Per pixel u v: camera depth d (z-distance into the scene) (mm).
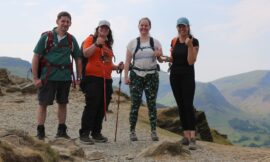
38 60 10195
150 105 11734
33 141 7504
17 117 15914
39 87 10242
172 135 15023
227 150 10656
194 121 10750
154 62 11500
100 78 11102
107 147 10656
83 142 10961
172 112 20641
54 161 7496
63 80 10320
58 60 10219
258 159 9414
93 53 11047
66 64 10328
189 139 10711
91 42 11016
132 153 9836
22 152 6723
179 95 10883
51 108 18656
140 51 11352
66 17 10195
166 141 9523
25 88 22859
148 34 11508
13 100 20219
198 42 10758
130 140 11844
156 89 11672
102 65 11102
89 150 10086
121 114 18500
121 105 21703
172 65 10867
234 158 9555
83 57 11062
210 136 21172
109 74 11336
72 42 10430
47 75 10148
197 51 10703
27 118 15867
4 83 25484
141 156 9305
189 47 10344
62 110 10656
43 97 10227
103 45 11133
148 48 11367
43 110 10352
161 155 9258
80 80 10828
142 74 11438
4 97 21297
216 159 9344
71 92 24281
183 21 10555
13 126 13844
